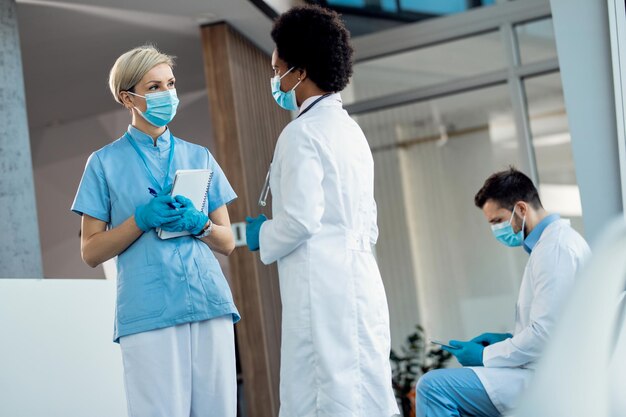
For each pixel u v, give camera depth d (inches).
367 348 93.7
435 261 257.0
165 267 103.7
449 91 257.0
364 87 265.9
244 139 238.7
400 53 263.6
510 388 125.9
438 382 127.7
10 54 197.0
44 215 333.1
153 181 108.6
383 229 262.4
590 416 61.7
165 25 246.5
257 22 242.5
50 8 230.8
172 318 102.4
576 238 130.0
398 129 263.3
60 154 334.0
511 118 252.1
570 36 182.9
